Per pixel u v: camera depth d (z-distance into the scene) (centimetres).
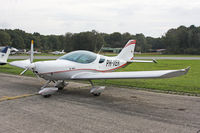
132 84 839
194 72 1326
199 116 423
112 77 569
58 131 330
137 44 10425
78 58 661
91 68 695
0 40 8125
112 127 353
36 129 336
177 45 7900
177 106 502
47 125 356
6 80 910
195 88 751
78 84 824
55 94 629
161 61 2698
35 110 446
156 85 817
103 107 484
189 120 396
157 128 351
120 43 10319
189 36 7706
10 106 477
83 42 7538
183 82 900
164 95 637
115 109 468
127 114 430
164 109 474
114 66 828
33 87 741
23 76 1046
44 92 562
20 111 437
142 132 333
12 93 630
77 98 578
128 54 925
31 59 651
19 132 322
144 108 481
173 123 378
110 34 10625
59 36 10700
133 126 359
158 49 10700
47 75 586
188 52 7275
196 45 7631
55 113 427
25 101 529
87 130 337
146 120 393
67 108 468
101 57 758
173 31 8388
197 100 570
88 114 425
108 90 718
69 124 363
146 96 621
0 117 394
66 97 588
